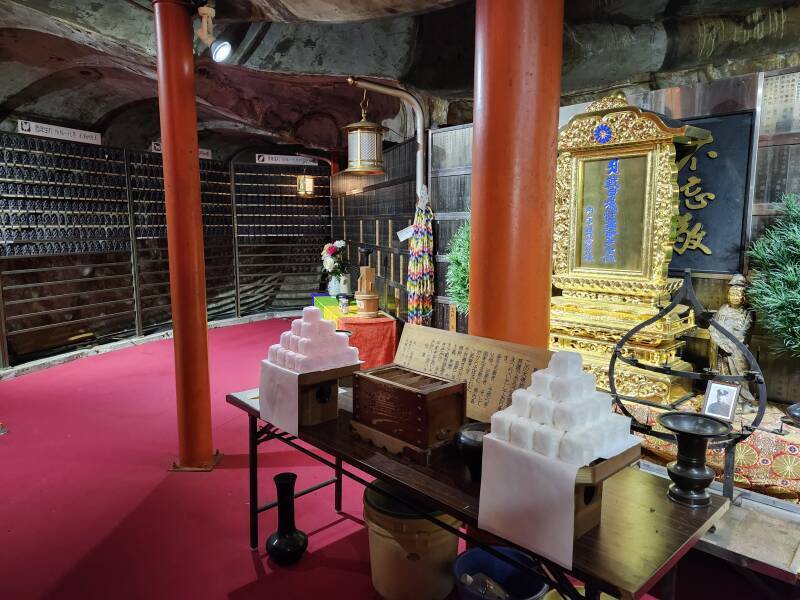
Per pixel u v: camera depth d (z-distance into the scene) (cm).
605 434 145
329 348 236
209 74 624
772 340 314
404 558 230
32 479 355
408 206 603
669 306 250
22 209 619
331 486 347
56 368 620
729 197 332
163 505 323
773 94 312
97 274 728
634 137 319
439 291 547
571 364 149
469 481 174
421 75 530
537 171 215
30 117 637
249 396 283
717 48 403
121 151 723
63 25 455
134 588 250
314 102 745
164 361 652
